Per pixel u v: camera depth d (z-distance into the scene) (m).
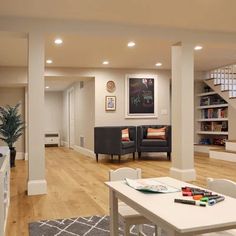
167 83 8.29
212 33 4.91
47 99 12.31
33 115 4.08
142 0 3.56
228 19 4.29
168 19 4.26
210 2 3.66
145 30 4.55
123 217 2.05
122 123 7.96
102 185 4.69
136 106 8.05
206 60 7.09
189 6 3.78
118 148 6.93
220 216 1.36
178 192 1.78
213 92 8.53
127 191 1.81
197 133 9.23
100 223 2.98
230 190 1.96
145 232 2.73
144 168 6.24
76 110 10.00
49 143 11.91
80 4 3.66
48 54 6.09
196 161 7.11
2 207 2.21
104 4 3.67
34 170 4.10
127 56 6.41
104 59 6.68
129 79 8.01
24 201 3.78
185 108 4.85
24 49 5.58
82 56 6.32
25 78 7.30
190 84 4.86
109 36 4.39
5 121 6.69
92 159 7.79
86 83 8.66
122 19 4.23
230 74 8.15
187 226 1.24
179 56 4.87
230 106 7.86
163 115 8.27
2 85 7.55
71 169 6.24
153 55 6.33
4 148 3.81
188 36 4.79
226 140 7.71
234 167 6.23
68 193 4.19
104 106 7.83
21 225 2.95
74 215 3.24
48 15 4.00
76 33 4.23
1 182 2.17
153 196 1.70
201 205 1.51
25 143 7.85
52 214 3.27
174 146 5.03
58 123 12.40
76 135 10.08
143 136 7.62
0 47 5.41
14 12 3.86
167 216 1.36
